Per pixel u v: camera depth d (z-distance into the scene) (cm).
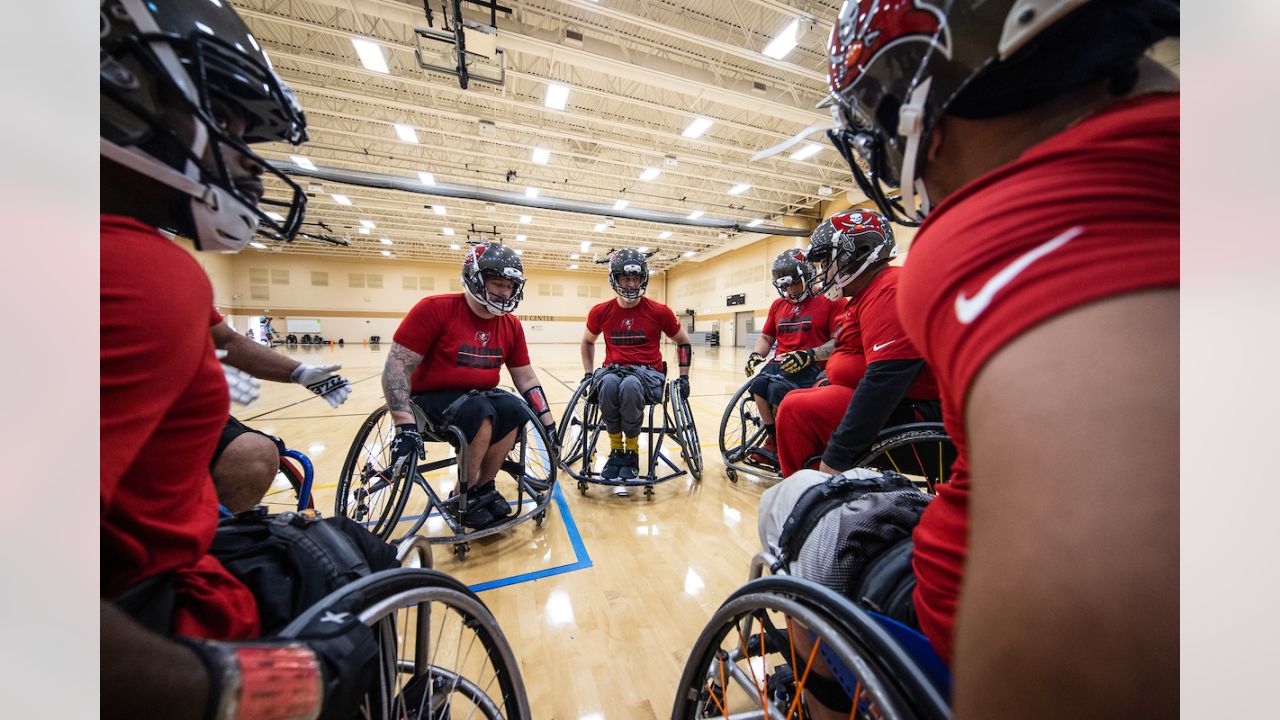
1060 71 33
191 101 49
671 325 311
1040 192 27
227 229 59
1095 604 20
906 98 44
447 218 1608
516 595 165
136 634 35
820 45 690
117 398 37
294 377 159
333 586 70
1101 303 23
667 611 156
